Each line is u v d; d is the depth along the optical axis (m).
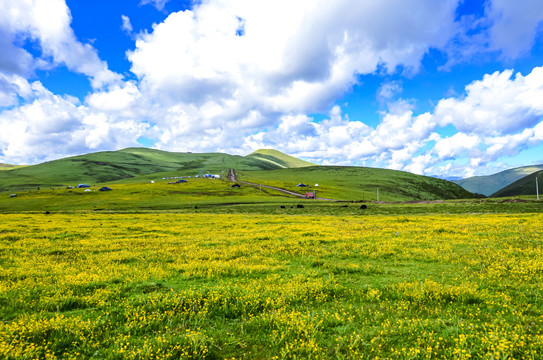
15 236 28.12
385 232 27.59
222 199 121.06
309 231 29.42
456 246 19.14
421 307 8.57
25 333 6.96
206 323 8.00
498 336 6.39
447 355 6.03
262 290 10.58
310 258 16.83
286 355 6.27
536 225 27.73
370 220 44.09
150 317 8.13
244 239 24.75
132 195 135.38
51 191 157.75
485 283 10.95
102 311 8.80
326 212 72.88
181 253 18.84
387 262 15.46
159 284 11.72
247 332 7.46
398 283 11.05
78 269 14.64
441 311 8.32
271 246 20.98
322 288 10.62
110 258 17.36
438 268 13.73
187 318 8.40
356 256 17.20
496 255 15.28
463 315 8.09
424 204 89.25
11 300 9.60
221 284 11.70
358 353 6.18
